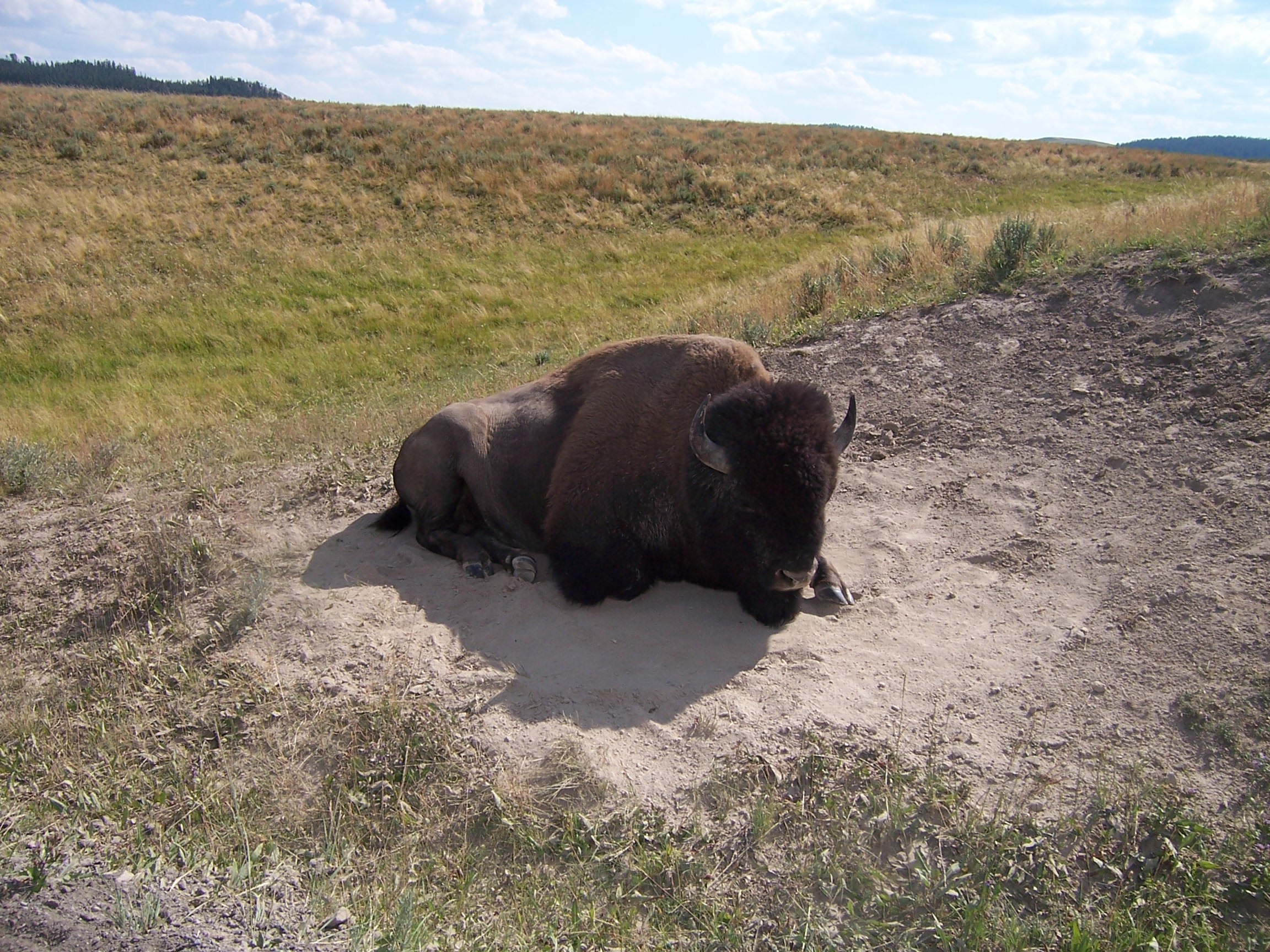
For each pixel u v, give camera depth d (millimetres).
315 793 3691
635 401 5141
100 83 119812
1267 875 2898
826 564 5047
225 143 30547
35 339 16781
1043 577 4836
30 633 5230
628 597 5082
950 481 6004
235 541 5863
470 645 4668
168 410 12352
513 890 3184
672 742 3830
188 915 2998
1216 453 5430
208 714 4168
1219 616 4082
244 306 18469
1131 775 3414
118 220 23328
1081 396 6516
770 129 40688
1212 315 6836
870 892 3043
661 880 3168
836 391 7629
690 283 19250
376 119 35312
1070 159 34469
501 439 5707
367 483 6871
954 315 8234
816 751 3674
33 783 3836
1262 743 3416
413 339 16297
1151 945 2738
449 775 3670
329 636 4680
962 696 3986
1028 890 3031
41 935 2902
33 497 7301
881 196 27578
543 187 27766
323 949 2846
